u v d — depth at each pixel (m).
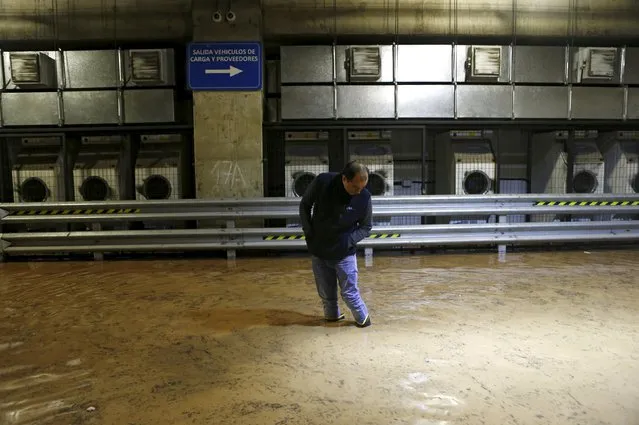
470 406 2.93
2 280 6.40
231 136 7.78
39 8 7.94
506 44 8.62
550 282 6.00
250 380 3.30
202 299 5.37
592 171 8.68
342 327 4.39
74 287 5.98
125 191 8.37
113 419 2.81
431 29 8.04
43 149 8.25
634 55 8.25
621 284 5.88
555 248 8.39
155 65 7.86
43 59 7.82
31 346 3.99
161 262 7.50
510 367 3.48
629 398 3.01
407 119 8.06
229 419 2.79
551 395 3.06
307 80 7.96
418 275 6.45
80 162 8.27
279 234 7.61
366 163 8.23
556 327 4.34
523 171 9.38
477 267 6.92
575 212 7.86
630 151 8.80
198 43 7.66
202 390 3.16
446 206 7.71
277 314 4.80
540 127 8.70
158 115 8.01
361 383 3.24
